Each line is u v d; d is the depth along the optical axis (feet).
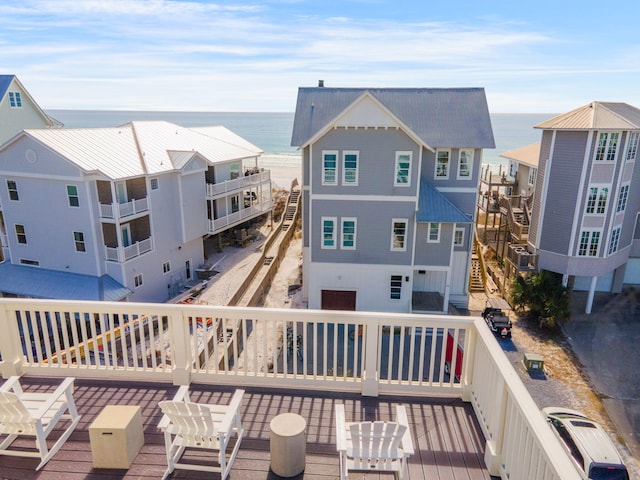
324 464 16.21
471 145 66.64
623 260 79.10
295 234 120.57
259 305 75.00
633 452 45.52
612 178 68.95
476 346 19.10
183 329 20.47
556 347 65.16
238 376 21.01
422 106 72.49
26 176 69.46
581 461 35.35
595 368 60.18
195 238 88.89
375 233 64.44
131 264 71.92
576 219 71.41
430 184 69.15
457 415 18.83
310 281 67.31
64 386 17.37
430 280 73.36
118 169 69.41
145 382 21.26
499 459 15.40
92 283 69.21
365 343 19.89
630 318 73.92
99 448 15.79
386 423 14.28
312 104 74.13
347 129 60.34
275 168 250.98
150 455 16.60
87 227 68.59
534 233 77.77
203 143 97.91
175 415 15.16
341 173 62.18
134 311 20.62
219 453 16.11
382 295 67.05
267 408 19.30
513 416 14.30
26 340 21.63
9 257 77.05
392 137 60.29
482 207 108.88
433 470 15.81
